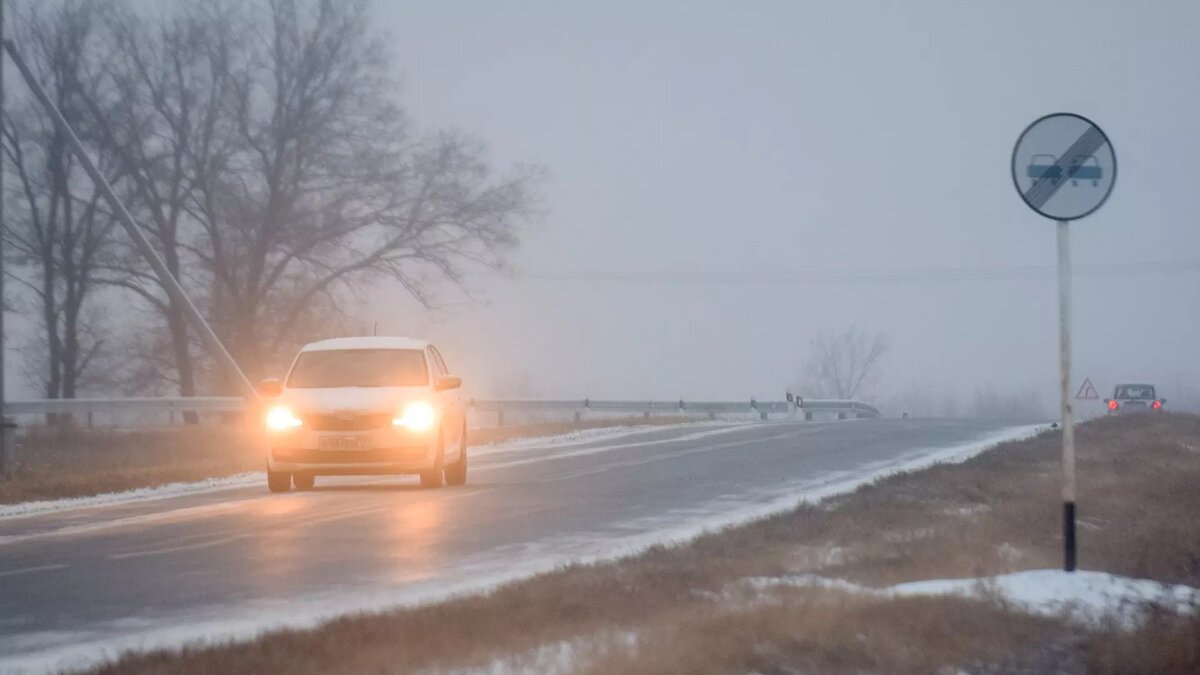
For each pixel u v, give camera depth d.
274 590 24.55
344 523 34.22
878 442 63.75
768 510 36.94
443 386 43.88
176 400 77.12
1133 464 45.84
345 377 43.41
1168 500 34.53
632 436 72.69
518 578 25.16
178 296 63.97
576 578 23.62
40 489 44.12
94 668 17.38
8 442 50.19
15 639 20.39
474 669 16.36
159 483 47.56
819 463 52.22
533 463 54.12
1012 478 41.03
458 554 28.94
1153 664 16.89
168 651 18.00
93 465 55.16
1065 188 22.06
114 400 72.44
